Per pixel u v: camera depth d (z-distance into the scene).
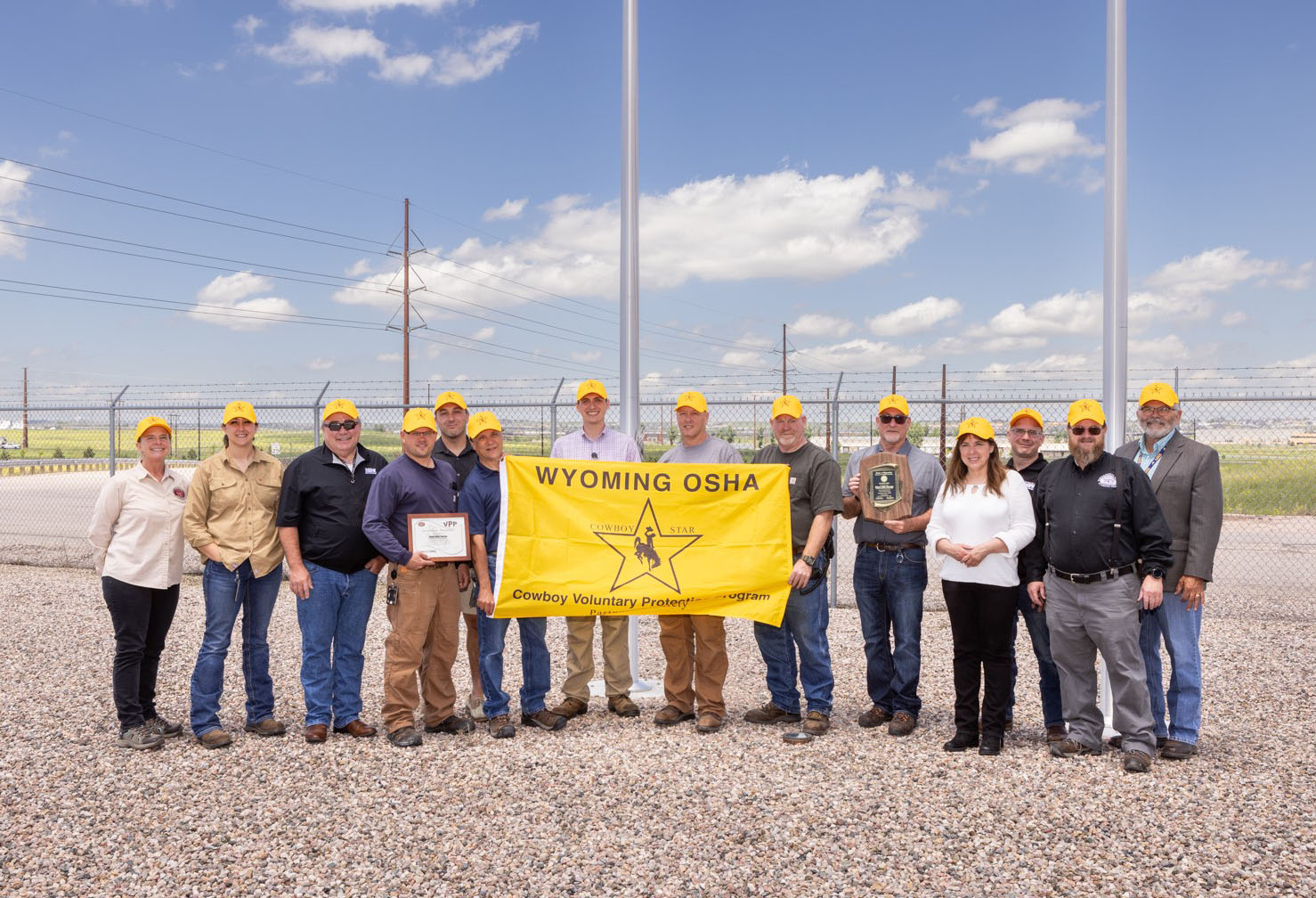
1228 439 12.34
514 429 11.66
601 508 5.86
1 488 27.53
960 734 5.36
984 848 4.04
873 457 5.79
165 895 3.70
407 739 5.46
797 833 4.20
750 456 11.44
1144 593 5.05
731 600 5.80
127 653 5.46
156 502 5.57
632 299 7.11
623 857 3.99
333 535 5.58
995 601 5.25
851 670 7.58
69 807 4.58
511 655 8.24
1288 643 8.38
